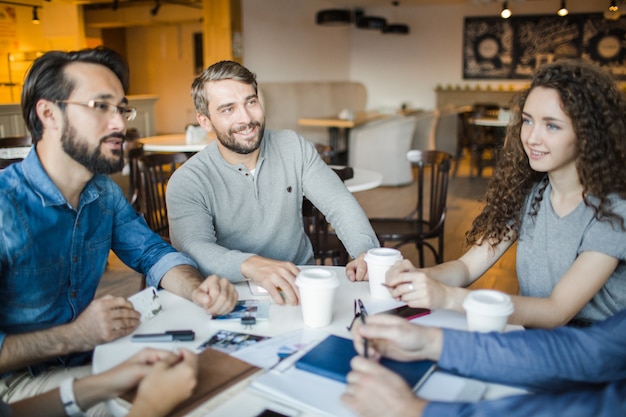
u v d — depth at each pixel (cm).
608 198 129
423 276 124
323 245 267
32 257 126
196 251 156
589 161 129
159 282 145
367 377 88
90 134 123
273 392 91
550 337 100
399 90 1094
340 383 93
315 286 114
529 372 96
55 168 128
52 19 856
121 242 153
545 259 142
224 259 149
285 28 883
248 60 793
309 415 86
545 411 81
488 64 1022
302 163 191
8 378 128
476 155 839
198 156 184
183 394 86
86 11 1062
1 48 796
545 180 149
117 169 130
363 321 105
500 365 97
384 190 674
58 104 121
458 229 487
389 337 98
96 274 144
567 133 130
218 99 170
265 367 99
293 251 192
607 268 128
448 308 124
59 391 94
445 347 99
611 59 943
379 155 692
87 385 94
